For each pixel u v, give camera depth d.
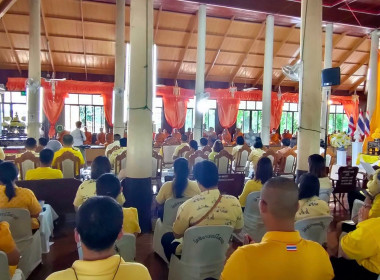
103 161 3.07
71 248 3.46
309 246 1.21
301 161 4.91
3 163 2.71
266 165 3.41
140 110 4.04
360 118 9.73
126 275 1.07
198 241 2.17
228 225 2.23
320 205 2.57
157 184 5.64
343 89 16.75
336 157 8.45
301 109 4.93
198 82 10.19
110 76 13.32
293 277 1.17
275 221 1.23
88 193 2.89
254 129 15.96
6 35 10.77
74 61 12.45
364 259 1.67
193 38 12.01
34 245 2.88
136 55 4.04
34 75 8.09
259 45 12.78
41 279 2.81
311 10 4.85
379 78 9.35
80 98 13.23
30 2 7.99
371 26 11.42
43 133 12.09
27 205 2.74
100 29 11.09
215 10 10.43
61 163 5.04
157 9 10.55
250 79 14.91
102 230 1.03
